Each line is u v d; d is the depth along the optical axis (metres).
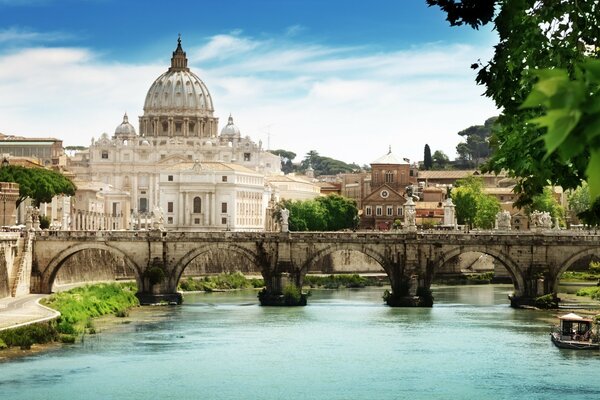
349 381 122.06
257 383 120.81
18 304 191.75
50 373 126.25
